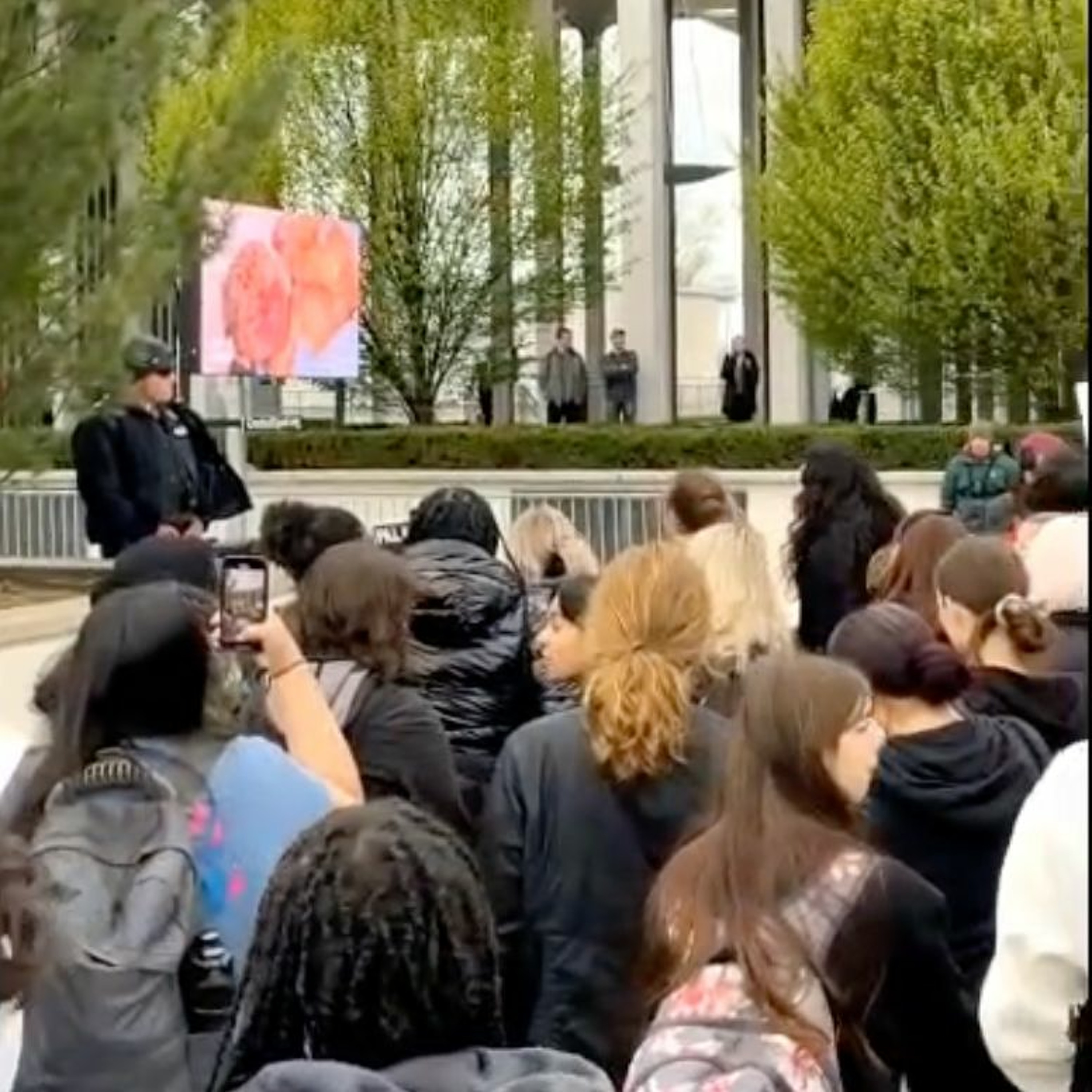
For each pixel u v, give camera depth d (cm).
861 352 2881
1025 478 898
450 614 567
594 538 2262
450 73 3169
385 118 3142
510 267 3306
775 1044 286
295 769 381
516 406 3812
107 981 341
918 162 2741
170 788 359
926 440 2394
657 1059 286
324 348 2158
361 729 473
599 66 3647
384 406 3334
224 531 1850
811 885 307
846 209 2784
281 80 1492
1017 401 2722
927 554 610
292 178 3080
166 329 1956
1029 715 441
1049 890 287
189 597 414
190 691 371
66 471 1958
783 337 4075
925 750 400
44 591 1617
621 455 2533
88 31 1330
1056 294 2619
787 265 2922
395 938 251
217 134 1427
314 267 2123
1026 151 2594
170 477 1251
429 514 628
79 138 1302
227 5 1514
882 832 399
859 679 331
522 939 412
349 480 2503
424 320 3241
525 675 578
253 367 1997
